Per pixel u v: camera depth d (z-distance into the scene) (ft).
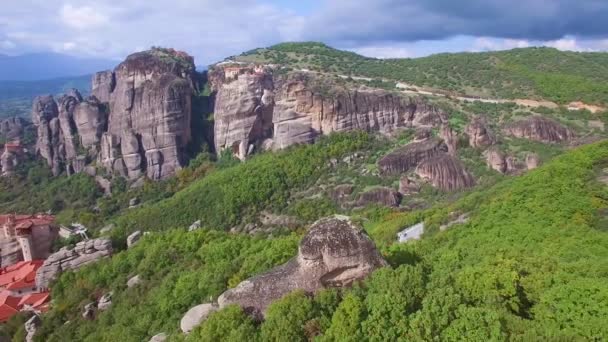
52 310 247.91
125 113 571.28
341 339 105.40
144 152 564.71
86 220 466.70
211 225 376.89
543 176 237.25
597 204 198.70
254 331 118.21
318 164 417.69
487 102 467.52
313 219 358.02
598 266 131.95
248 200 389.60
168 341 144.05
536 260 139.74
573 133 393.50
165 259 242.37
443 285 118.83
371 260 122.52
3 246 361.92
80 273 267.59
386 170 389.39
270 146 503.61
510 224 201.46
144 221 403.54
